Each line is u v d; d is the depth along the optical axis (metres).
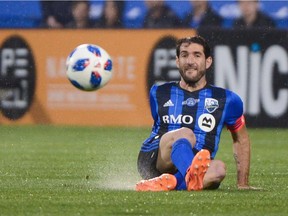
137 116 54.53
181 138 23.53
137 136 48.94
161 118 25.25
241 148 25.27
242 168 25.22
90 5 55.19
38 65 55.44
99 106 54.84
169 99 25.30
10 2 55.62
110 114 54.78
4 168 33.38
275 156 40.00
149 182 23.73
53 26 55.34
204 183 23.47
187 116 25.02
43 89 55.38
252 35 53.69
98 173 31.47
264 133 52.09
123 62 54.62
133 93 54.50
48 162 36.09
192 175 22.88
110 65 25.95
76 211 20.47
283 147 44.72
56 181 28.17
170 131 24.27
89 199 22.44
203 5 54.19
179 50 25.22
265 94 53.75
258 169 33.75
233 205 21.44
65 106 55.19
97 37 55.03
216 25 54.03
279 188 26.14
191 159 23.17
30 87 55.59
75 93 55.03
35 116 55.59
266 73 53.66
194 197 22.47
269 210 20.80
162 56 54.34
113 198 22.50
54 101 55.28
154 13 54.62
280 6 53.78
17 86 55.69
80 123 55.19
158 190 23.62
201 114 25.00
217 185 23.75
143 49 54.50
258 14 53.91
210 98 25.12
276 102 53.69
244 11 54.03
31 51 55.50
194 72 24.97
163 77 54.28
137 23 54.69
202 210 20.61
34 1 55.59
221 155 40.50
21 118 55.78
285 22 53.69
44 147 43.50
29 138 48.31
